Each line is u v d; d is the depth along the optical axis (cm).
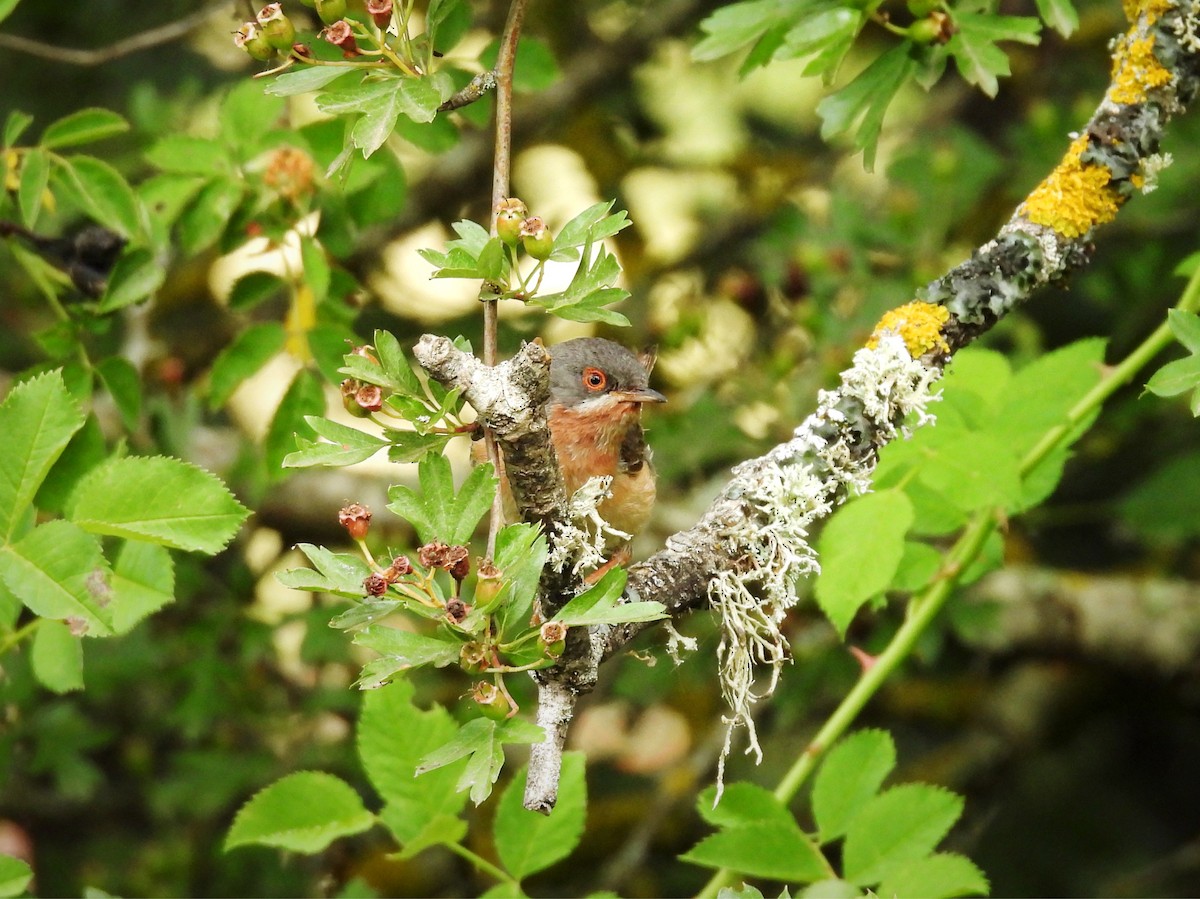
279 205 430
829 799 363
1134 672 627
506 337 620
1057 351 423
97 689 547
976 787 646
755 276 661
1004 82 711
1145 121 353
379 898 397
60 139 405
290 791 350
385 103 260
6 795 624
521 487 260
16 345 668
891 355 332
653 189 770
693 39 741
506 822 354
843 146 729
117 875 607
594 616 243
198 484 276
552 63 411
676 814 647
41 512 397
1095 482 687
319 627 536
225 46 707
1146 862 664
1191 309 403
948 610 536
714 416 583
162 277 420
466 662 242
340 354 422
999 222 654
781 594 316
